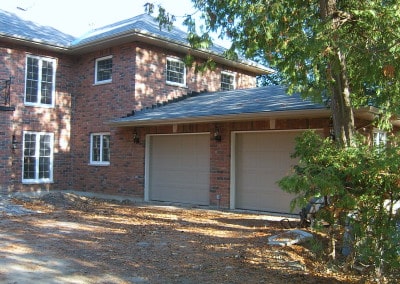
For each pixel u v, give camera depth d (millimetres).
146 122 13867
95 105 16969
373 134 12125
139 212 11852
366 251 5250
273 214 11797
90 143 17125
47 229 8742
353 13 7078
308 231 8594
